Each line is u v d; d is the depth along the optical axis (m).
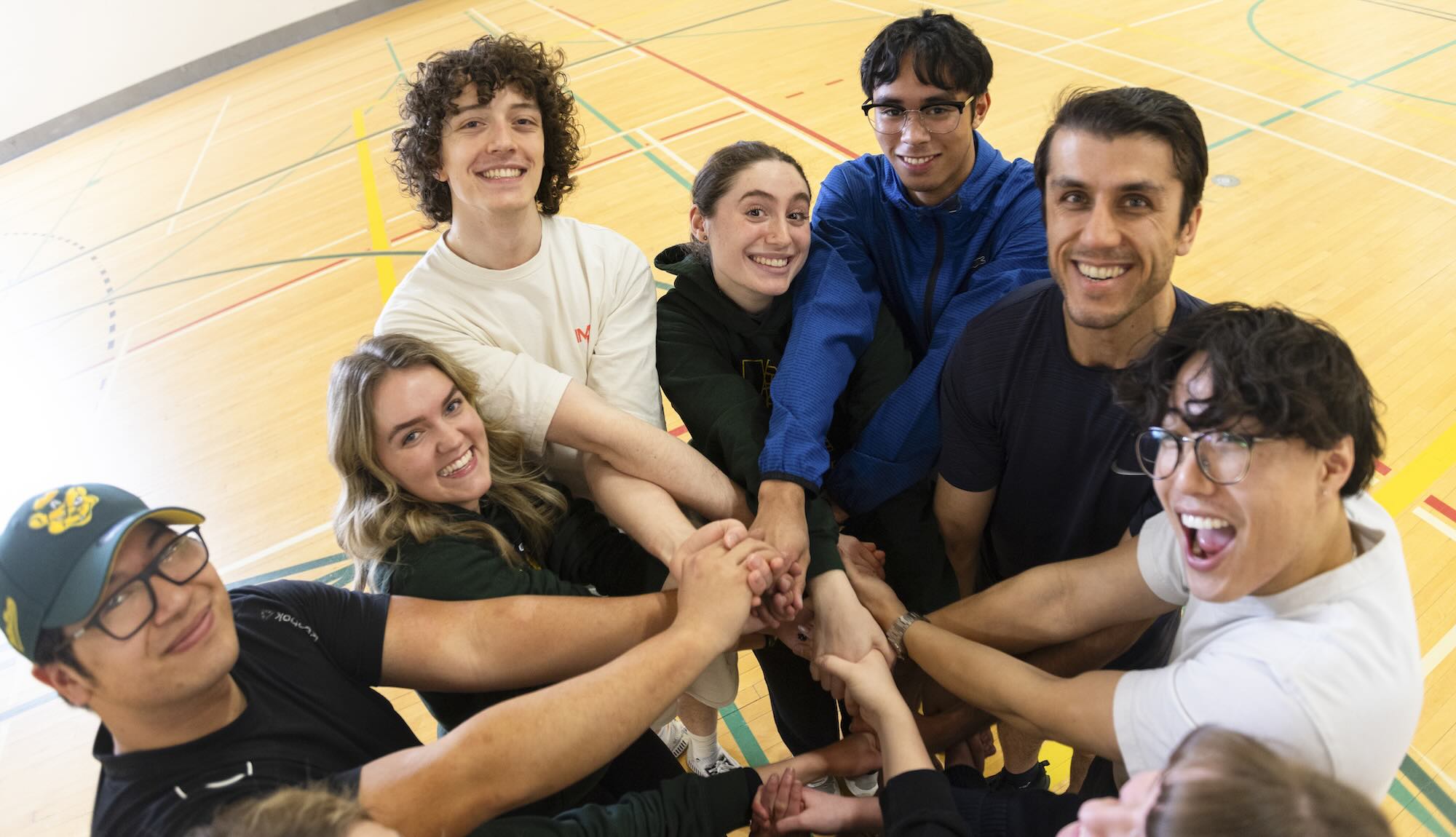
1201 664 1.18
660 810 1.46
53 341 5.71
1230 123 5.73
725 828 1.56
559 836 1.33
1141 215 1.35
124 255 6.77
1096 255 1.39
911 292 2.15
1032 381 1.60
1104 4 8.02
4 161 9.82
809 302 1.92
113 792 1.25
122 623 1.15
